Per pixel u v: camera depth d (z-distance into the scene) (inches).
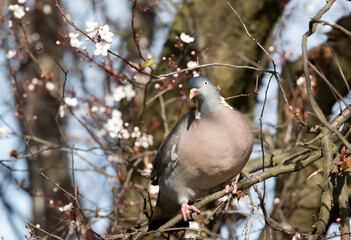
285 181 415.5
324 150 267.9
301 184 421.7
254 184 290.4
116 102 519.5
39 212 590.6
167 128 412.5
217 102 298.5
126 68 581.0
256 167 355.9
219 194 300.0
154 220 341.1
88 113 447.8
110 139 520.7
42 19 634.2
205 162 295.9
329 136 272.4
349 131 283.9
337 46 440.5
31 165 622.2
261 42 466.9
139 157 427.8
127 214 438.6
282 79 437.7
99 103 481.7
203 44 453.7
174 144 309.7
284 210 426.0
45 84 513.3
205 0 468.4
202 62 429.4
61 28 620.4
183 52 439.5
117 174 424.8
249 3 457.1
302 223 414.6
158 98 459.8
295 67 455.5
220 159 293.1
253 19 458.9
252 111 492.7
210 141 292.5
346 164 259.1
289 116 442.0
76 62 606.9
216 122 294.5
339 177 266.5
